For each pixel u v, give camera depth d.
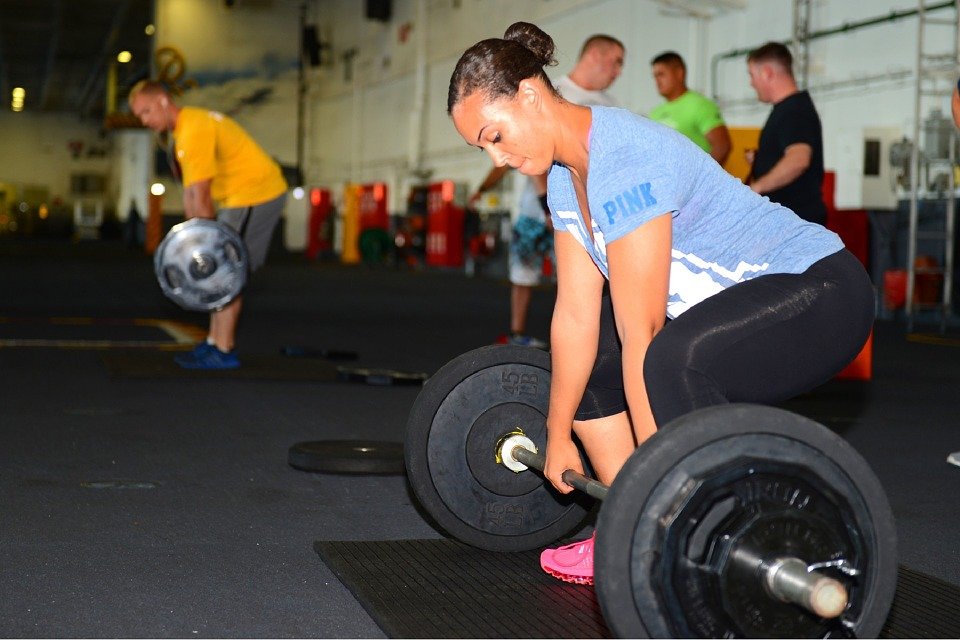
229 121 4.97
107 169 41.38
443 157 18.56
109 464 3.26
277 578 2.21
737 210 1.75
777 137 4.30
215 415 4.13
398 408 4.39
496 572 2.24
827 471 1.47
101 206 41.09
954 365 6.32
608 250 1.67
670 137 1.70
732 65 12.07
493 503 2.31
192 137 4.79
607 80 5.27
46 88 38.75
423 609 1.98
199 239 4.80
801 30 10.93
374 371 5.17
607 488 1.75
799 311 1.67
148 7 25.61
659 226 1.63
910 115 9.79
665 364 1.62
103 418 4.01
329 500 2.88
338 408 4.36
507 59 1.65
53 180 41.03
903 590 2.17
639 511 1.43
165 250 4.80
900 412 4.58
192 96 23.84
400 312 9.59
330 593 2.12
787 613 1.45
